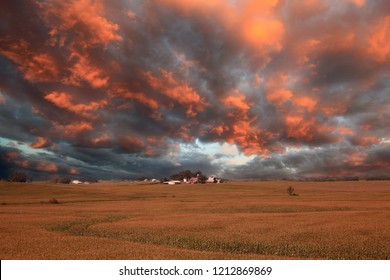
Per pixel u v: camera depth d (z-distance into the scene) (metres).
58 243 29.95
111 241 31.08
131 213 58.59
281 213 57.16
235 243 30.88
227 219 47.94
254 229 38.00
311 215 52.47
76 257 24.39
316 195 118.12
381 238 31.73
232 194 128.62
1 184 140.00
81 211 62.62
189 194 128.38
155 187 185.75
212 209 66.75
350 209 65.38
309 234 34.22
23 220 48.38
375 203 77.50
